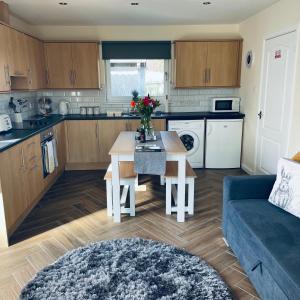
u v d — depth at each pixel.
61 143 4.70
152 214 3.31
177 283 2.12
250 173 4.69
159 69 5.33
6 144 2.72
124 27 5.10
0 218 2.60
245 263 2.17
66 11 4.04
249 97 4.70
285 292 1.56
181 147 3.13
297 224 2.06
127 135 3.79
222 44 4.95
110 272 2.25
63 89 5.05
